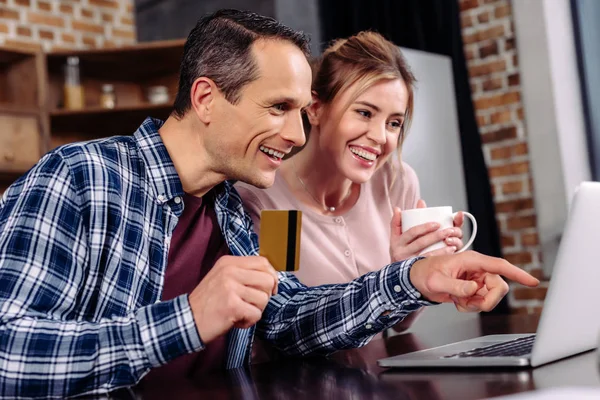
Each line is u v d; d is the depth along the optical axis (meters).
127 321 1.03
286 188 1.85
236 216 1.44
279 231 1.12
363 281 1.30
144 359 1.02
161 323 1.02
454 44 3.75
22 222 1.10
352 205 1.94
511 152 3.69
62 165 1.17
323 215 1.87
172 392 1.02
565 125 3.57
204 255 1.38
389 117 1.77
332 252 1.83
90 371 1.01
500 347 1.15
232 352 1.37
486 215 3.63
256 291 1.02
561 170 3.54
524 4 3.61
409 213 1.60
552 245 3.57
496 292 1.14
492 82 3.75
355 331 1.29
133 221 1.24
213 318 1.01
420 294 1.20
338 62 1.78
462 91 3.71
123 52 4.00
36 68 3.95
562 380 0.89
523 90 3.64
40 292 1.07
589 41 3.61
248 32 1.25
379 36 1.81
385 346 1.44
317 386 1.00
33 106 3.89
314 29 4.22
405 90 1.79
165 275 1.31
